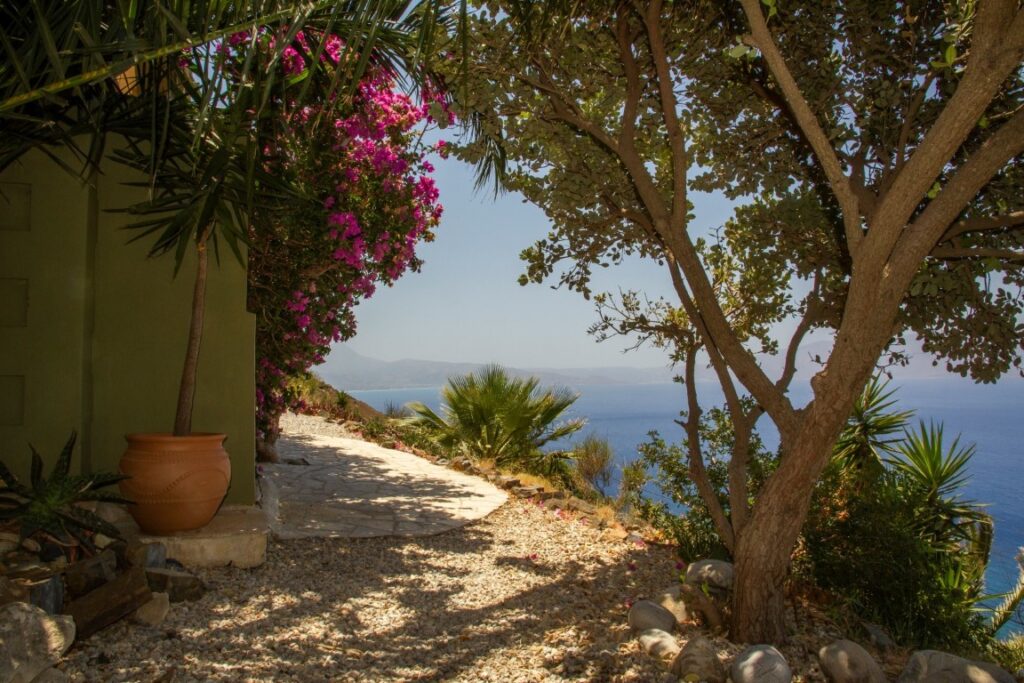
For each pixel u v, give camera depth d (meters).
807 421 3.24
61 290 4.39
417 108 6.84
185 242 4.03
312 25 4.72
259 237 5.53
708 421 5.73
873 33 4.17
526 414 11.27
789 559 3.50
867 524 4.43
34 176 4.39
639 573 5.06
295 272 6.26
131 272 4.90
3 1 2.97
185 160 4.36
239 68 3.61
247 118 3.76
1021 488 44.09
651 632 3.42
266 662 2.99
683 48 4.71
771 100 4.57
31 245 4.36
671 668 3.00
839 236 4.62
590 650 3.26
